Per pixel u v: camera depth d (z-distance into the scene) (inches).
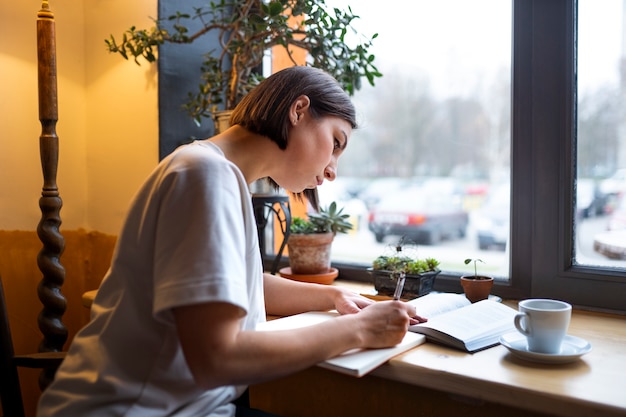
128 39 74.8
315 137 42.3
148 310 34.8
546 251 57.7
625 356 40.7
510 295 60.7
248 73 71.5
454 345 42.0
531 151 58.9
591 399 32.3
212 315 31.0
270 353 33.2
